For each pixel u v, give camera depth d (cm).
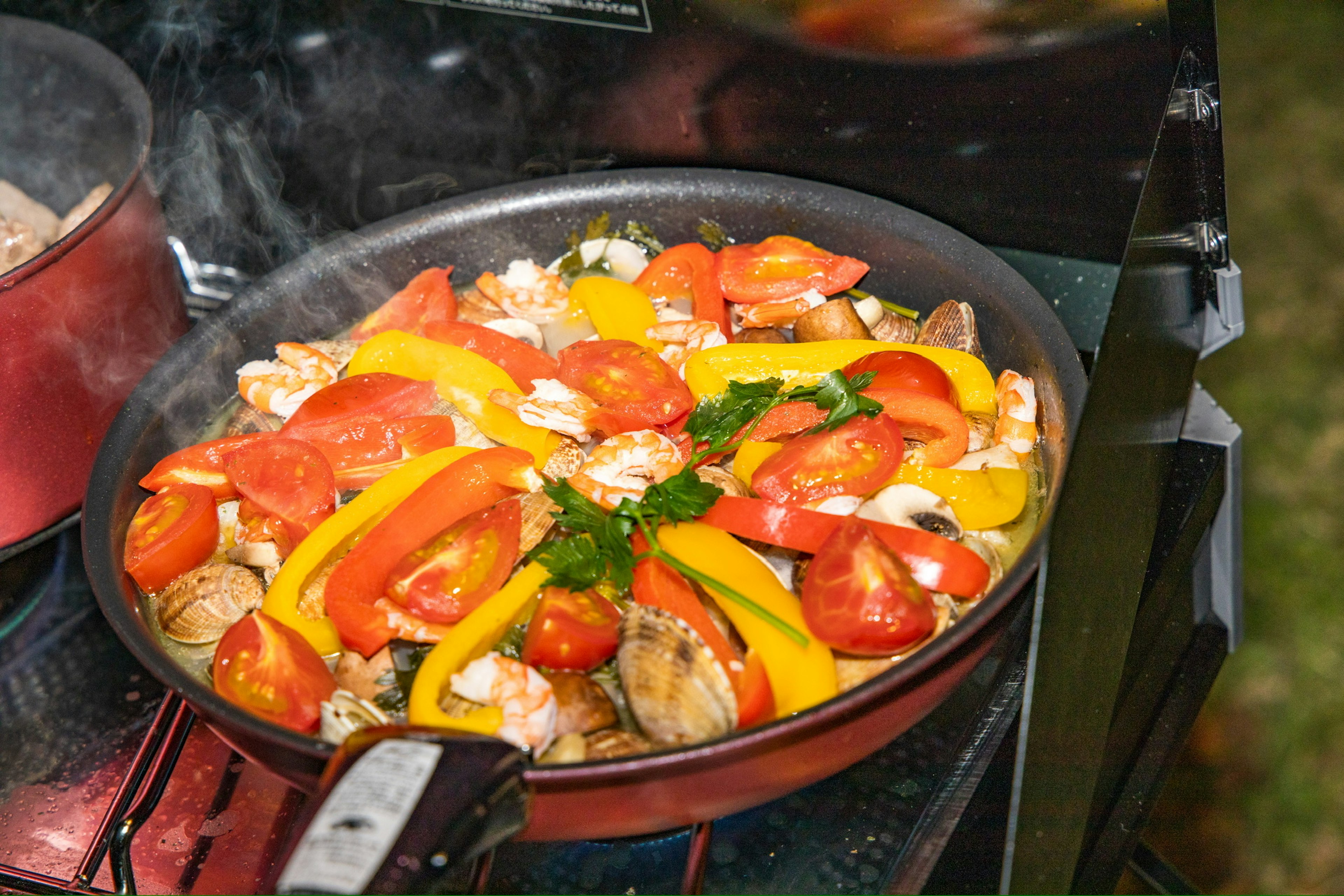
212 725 71
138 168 82
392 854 65
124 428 79
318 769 69
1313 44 198
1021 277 79
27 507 83
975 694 75
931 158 83
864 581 71
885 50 81
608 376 79
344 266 85
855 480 75
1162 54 76
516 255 88
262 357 84
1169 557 81
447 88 90
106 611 73
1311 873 109
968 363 78
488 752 67
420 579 74
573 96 88
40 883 74
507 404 79
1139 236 72
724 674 70
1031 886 72
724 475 76
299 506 76
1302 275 164
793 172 87
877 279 84
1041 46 78
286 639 73
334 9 88
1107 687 75
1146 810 81
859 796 74
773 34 82
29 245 88
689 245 85
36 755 78
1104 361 69
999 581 73
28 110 91
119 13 90
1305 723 120
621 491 75
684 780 68
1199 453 84
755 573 73
